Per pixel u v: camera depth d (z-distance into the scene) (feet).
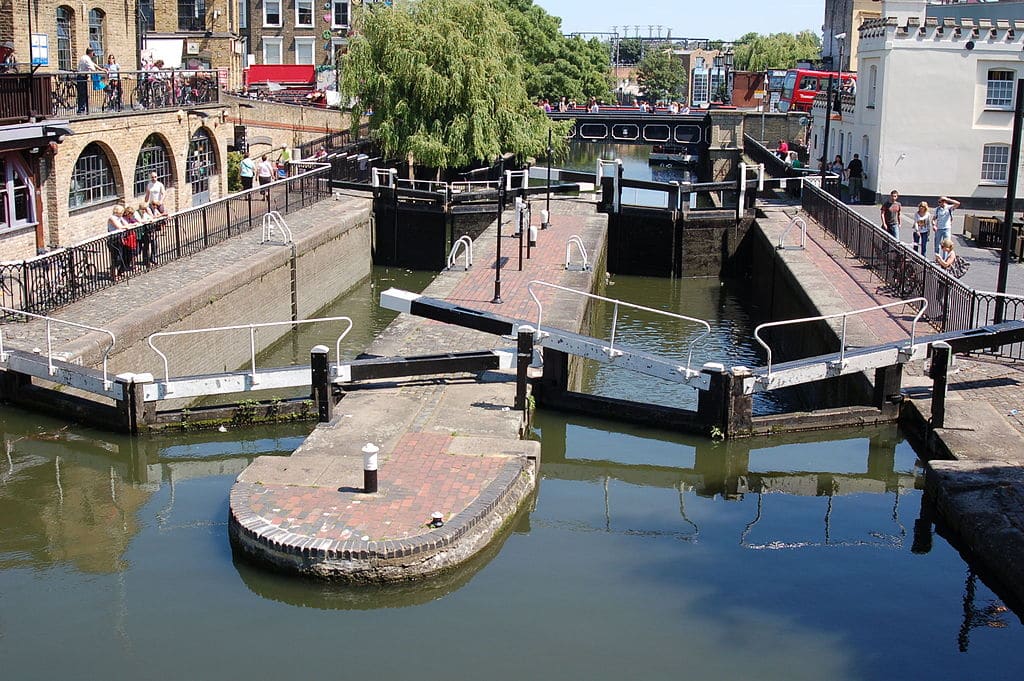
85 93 82.12
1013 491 41.81
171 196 99.09
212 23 156.66
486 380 53.47
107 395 49.83
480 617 34.86
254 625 34.24
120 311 59.31
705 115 196.03
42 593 36.27
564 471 48.67
